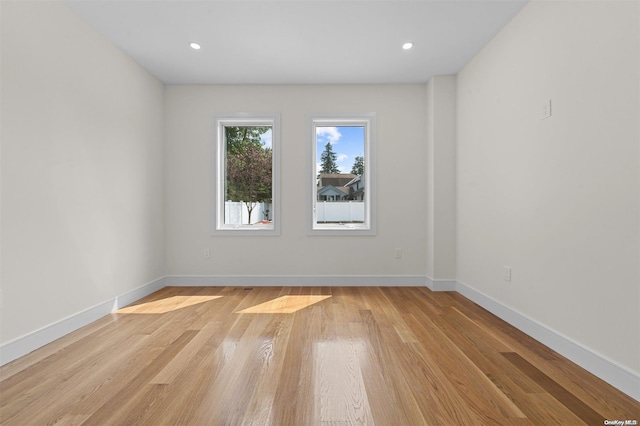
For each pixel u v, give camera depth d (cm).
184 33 279
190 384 164
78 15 251
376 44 298
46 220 221
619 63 161
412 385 163
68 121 241
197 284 391
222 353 201
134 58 323
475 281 320
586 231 182
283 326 250
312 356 197
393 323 257
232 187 410
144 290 342
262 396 153
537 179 226
